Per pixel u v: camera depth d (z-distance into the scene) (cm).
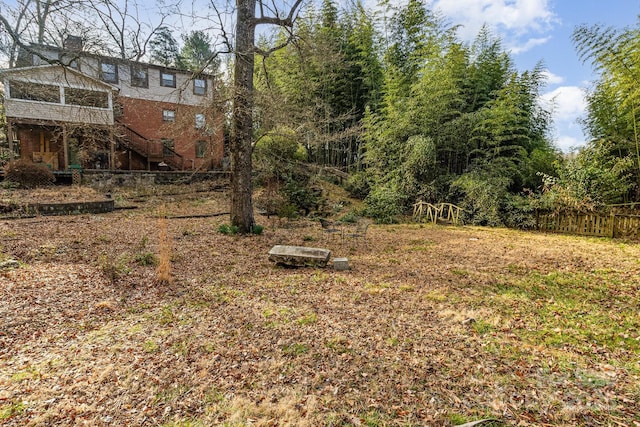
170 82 1795
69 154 1634
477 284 484
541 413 208
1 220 880
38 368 264
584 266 596
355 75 1544
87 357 281
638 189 988
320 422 203
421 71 1260
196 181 1602
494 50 1319
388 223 1217
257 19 770
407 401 221
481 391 232
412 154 1245
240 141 815
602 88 966
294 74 1235
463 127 1246
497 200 1166
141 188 1442
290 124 900
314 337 313
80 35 786
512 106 1142
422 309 384
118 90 1459
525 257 673
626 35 846
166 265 480
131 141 1702
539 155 1172
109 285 459
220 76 889
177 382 246
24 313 361
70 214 1024
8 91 1325
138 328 337
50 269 511
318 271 546
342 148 1619
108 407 219
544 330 329
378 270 559
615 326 338
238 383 245
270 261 599
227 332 326
